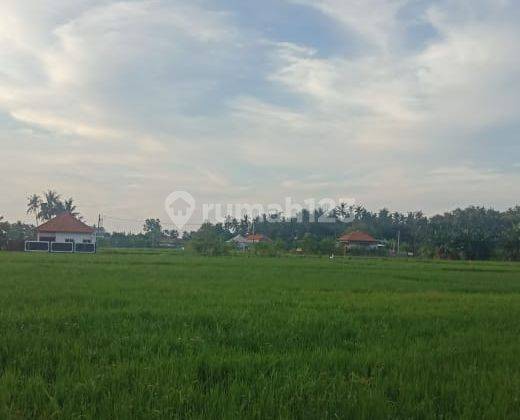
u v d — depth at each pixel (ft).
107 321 34.06
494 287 72.74
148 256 167.12
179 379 20.29
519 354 26.63
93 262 116.67
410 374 22.30
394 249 305.32
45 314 35.73
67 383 19.65
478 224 395.55
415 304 48.44
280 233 395.96
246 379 21.09
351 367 23.25
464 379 21.56
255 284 67.26
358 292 60.54
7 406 17.15
